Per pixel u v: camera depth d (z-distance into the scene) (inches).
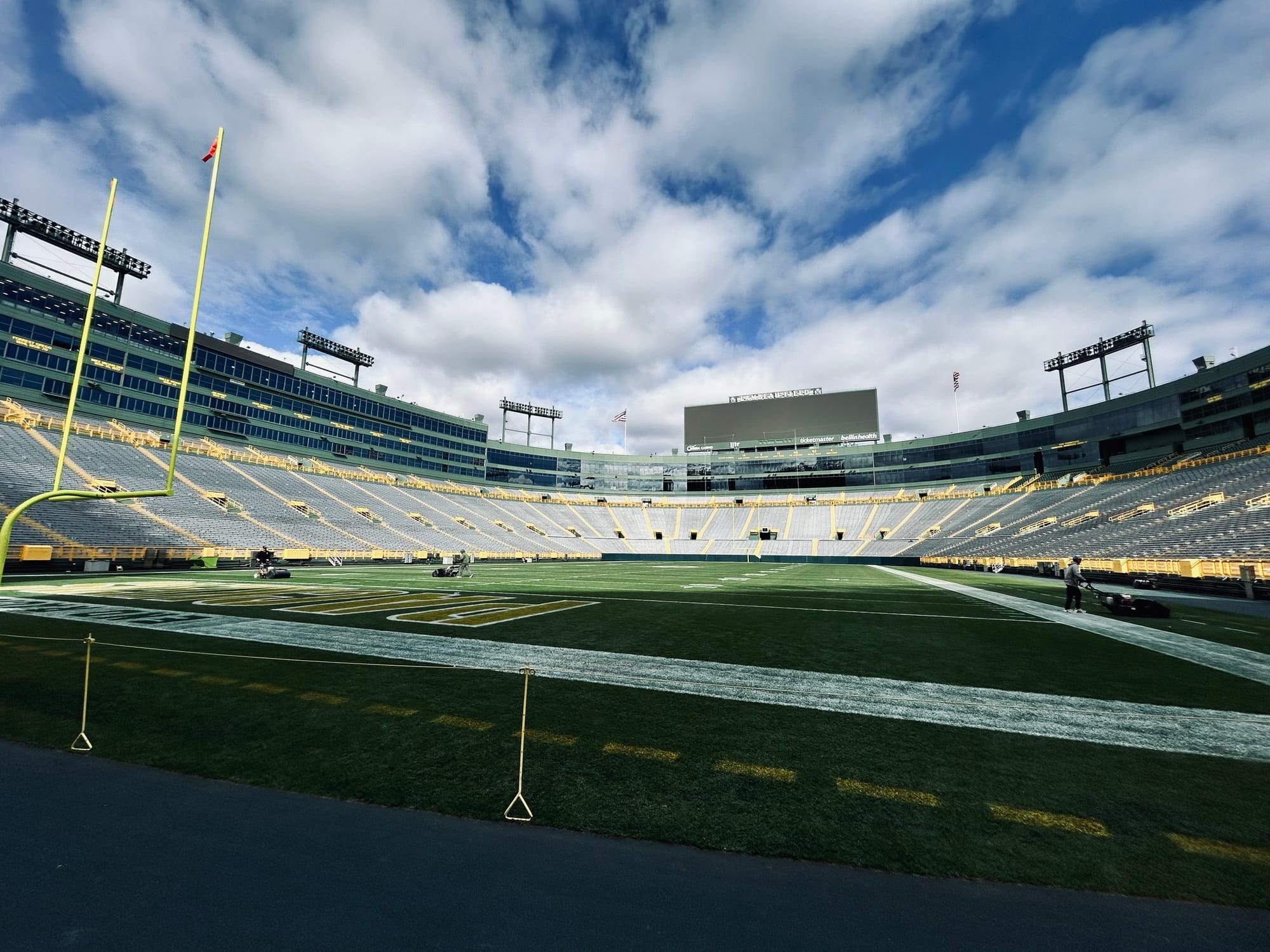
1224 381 1653.5
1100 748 215.2
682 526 2970.0
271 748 210.5
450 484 2839.6
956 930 113.5
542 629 490.6
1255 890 126.7
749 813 163.8
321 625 480.1
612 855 142.0
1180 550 1093.1
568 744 217.3
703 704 272.4
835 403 2824.8
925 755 207.8
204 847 143.7
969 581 1182.9
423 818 160.2
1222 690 301.0
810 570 1766.7
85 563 1031.0
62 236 1573.6
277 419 2137.1
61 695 269.4
